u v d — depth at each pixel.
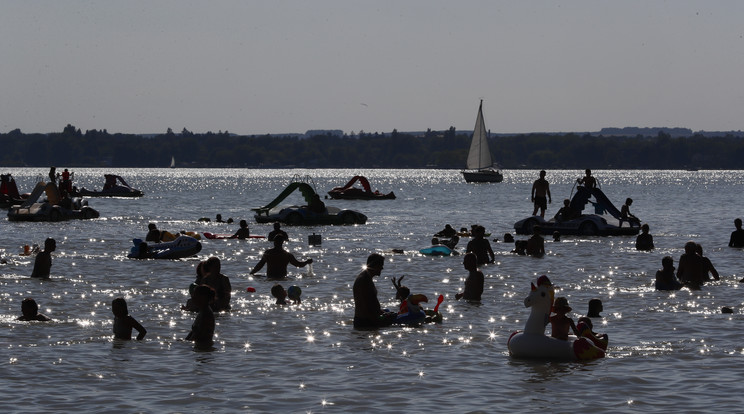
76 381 19.19
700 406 17.44
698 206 109.12
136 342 23.25
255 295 31.59
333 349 22.62
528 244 46.16
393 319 25.84
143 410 17.03
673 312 28.23
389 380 19.45
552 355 21.50
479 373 20.19
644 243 49.16
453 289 33.75
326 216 71.94
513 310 28.77
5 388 18.56
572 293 32.53
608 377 19.78
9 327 25.06
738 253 47.28
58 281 34.91
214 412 16.95
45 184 74.69
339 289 33.28
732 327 25.61
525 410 17.19
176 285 33.97
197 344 23.11
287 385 18.98
